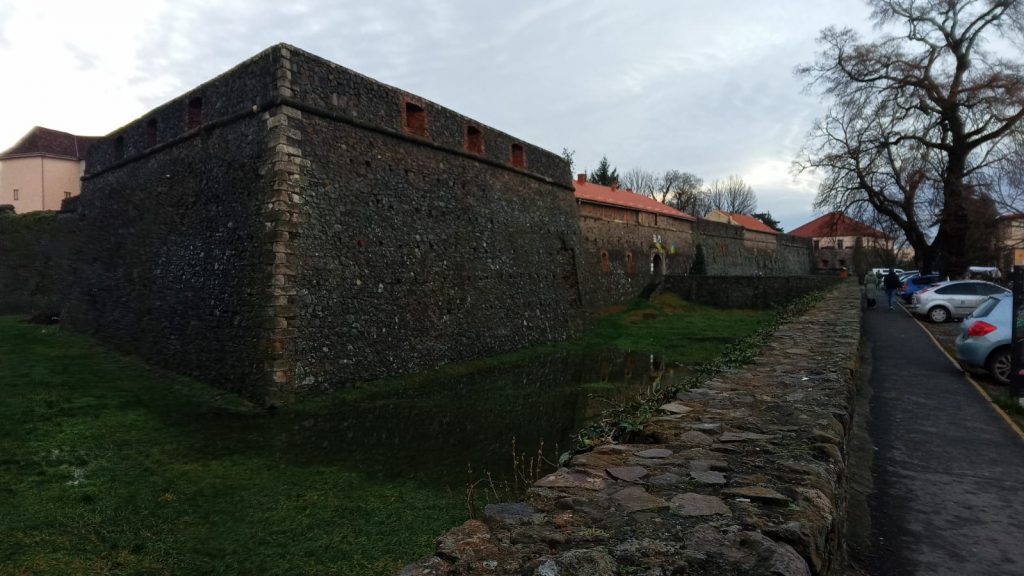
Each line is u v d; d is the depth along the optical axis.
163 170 15.41
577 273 24.23
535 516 2.90
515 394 13.01
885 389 9.72
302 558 5.54
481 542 2.63
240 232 12.54
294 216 12.01
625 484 3.33
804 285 32.41
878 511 4.95
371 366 13.39
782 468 3.58
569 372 15.90
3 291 25.20
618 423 4.84
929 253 27.30
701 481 3.35
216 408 11.01
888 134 25.17
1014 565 4.02
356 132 13.85
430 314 15.52
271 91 12.30
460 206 17.38
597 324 26.00
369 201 13.98
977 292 19.62
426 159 16.16
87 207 19.14
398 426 10.32
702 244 45.59
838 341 9.27
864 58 24.39
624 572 2.30
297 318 11.79
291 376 11.50
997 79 22.08
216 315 12.77
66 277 20.03
